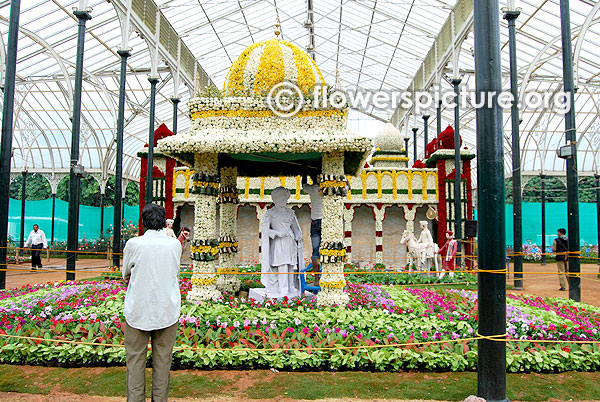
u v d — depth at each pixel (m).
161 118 36.91
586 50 22.19
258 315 7.34
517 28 21.48
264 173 11.62
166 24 23.66
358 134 8.50
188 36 26.47
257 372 6.08
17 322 7.27
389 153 22.44
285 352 6.31
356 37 32.62
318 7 29.73
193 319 7.02
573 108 11.80
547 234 32.50
